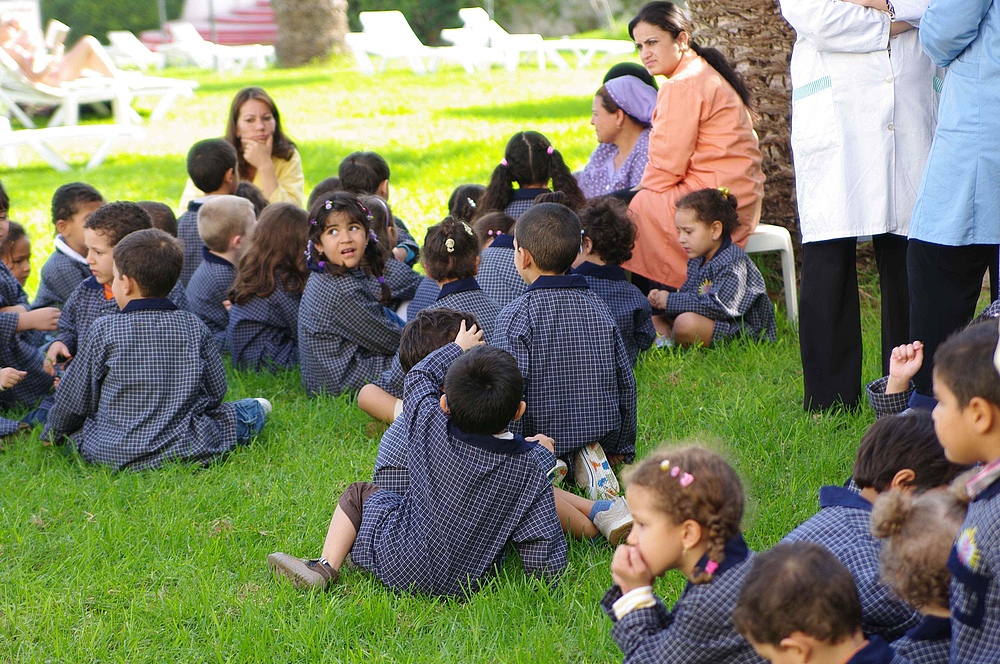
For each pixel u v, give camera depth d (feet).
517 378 10.27
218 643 9.77
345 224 15.51
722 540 7.42
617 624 7.78
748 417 14.39
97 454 13.71
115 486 13.07
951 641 6.96
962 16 11.57
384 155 38.04
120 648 9.79
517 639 9.74
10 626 10.22
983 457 7.01
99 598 10.73
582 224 16.52
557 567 10.60
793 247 20.66
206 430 13.97
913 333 12.76
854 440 13.69
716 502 7.38
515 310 12.63
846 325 14.48
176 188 33.81
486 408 10.09
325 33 78.74
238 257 18.33
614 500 11.51
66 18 93.35
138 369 13.64
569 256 12.73
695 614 7.42
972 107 11.85
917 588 7.00
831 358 14.51
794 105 14.29
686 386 15.85
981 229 11.93
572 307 12.57
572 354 12.48
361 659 9.46
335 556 10.94
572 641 9.67
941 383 7.04
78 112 53.01
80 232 16.96
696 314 17.26
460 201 20.29
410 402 11.09
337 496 12.78
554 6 94.07
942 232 12.11
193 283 18.35
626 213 18.04
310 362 16.15
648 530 7.52
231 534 11.89
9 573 11.18
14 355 15.80
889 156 13.75
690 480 7.36
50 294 16.89
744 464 13.05
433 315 12.62
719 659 7.48
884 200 13.76
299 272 17.52
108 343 13.57
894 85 13.66
